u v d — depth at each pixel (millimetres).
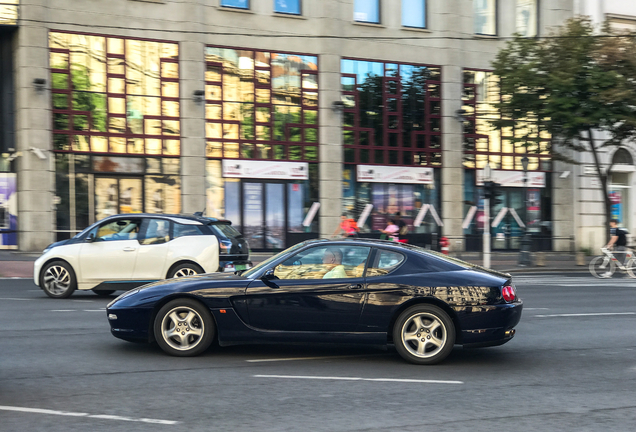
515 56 25766
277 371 7184
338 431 5070
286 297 7656
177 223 13383
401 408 5750
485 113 29375
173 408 5668
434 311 7539
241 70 25625
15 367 7266
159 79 24406
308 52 26578
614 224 21969
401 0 28188
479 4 29734
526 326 10688
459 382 6770
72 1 23188
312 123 26688
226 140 25391
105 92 23656
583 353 8461
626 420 5457
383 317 7562
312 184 26766
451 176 28625
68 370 7133
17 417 5363
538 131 25812
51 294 13461
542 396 6242
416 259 7762
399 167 27859
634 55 23438
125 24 23906
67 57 23125
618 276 22062
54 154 22969
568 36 24781
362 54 27344
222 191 25422
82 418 5352
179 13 24594
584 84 23703
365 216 27453
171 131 24562
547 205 30969
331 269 7781
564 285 18375
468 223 29172
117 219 13555
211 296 7734
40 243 22562
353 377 6938
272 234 26203
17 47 22828
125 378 6781
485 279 7621
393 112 27828
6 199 23359
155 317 7961
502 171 29734
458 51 28859
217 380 6734
